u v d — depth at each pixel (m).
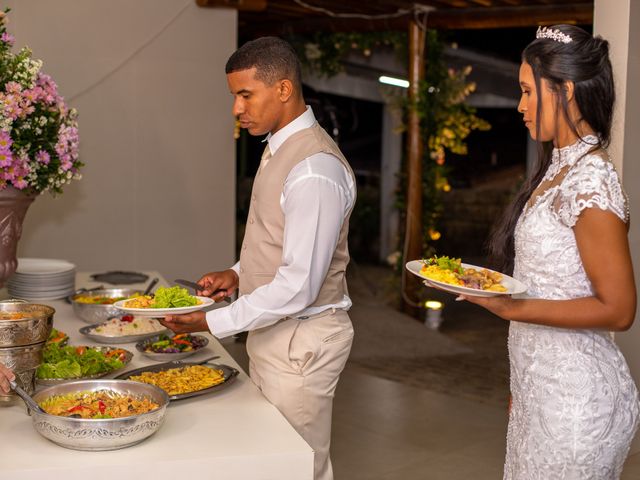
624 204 1.66
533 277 1.75
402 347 5.77
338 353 2.09
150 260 5.17
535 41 1.73
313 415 2.08
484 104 9.02
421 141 6.52
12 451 1.64
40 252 4.90
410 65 6.41
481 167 11.60
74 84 4.89
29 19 4.75
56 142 2.54
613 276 1.61
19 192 2.52
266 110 2.02
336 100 10.79
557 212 1.71
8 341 1.87
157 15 5.04
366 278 8.66
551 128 1.72
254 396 2.05
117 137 5.02
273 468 1.67
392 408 4.37
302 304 1.92
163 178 5.16
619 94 3.59
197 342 2.53
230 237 5.38
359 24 6.50
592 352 1.73
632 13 3.54
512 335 1.87
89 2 4.87
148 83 5.07
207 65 5.20
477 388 4.87
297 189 1.92
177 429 1.80
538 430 1.77
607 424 1.72
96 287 3.53
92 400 1.79
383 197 9.62
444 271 1.76
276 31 7.04
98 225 5.02
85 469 1.57
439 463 3.59
